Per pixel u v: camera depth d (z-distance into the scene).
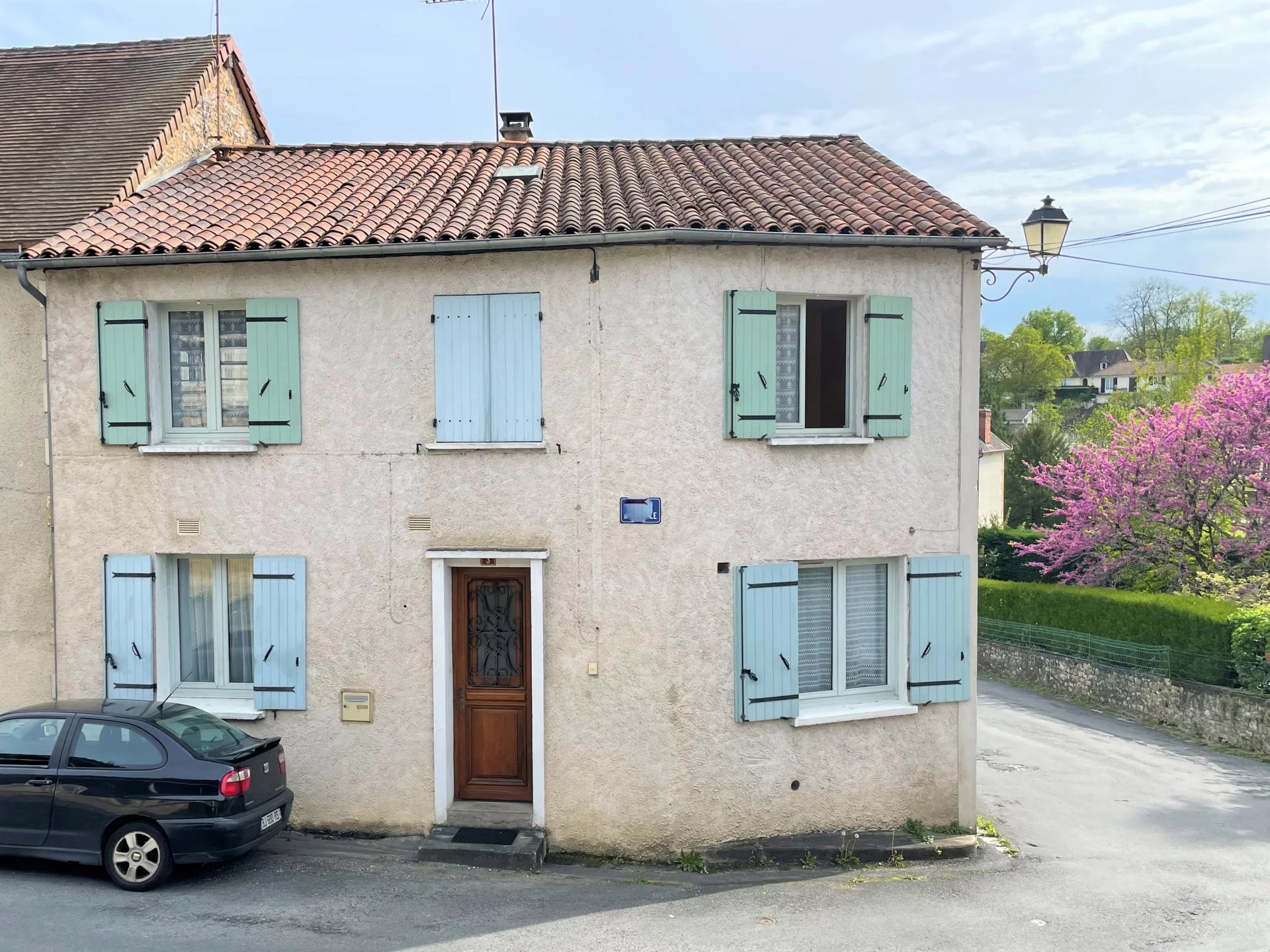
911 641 9.82
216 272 9.63
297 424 9.57
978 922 7.81
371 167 12.01
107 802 7.89
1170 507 20.02
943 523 9.95
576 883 8.52
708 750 9.16
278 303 9.51
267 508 9.68
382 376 9.51
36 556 10.37
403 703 9.54
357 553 9.58
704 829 9.16
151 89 13.16
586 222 9.18
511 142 12.98
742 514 9.25
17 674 10.38
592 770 9.23
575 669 9.25
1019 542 25.81
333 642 9.62
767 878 8.80
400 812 9.55
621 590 9.16
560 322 9.21
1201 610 16.52
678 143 12.88
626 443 9.12
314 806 9.65
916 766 9.87
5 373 10.33
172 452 9.72
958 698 9.95
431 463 9.48
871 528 9.71
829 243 9.14
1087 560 22.08
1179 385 36.41
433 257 9.38
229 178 11.61
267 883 8.27
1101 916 8.02
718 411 9.16
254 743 8.47
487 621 9.80
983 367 64.44
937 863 9.35
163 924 7.27
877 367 9.57
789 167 11.57
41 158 11.84
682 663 9.09
